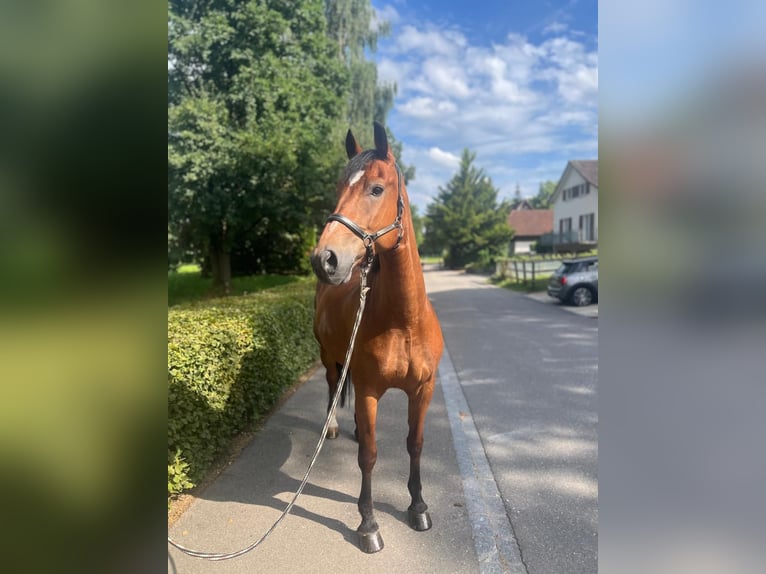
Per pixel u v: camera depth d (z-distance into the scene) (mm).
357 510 3010
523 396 5340
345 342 2908
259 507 3045
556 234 35500
